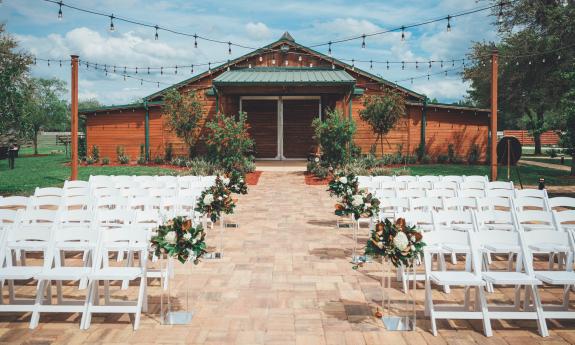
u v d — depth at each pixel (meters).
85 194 9.90
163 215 7.05
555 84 26.05
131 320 5.70
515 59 26.64
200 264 7.89
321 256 8.41
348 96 21.94
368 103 23.22
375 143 24.62
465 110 24.56
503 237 5.82
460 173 20.30
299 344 5.03
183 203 8.71
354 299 6.35
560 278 5.34
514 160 13.84
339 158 19.67
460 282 5.28
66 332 5.38
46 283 6.00
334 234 10.13
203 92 24.67
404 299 6.38
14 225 6.80
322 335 5.25
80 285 6.83
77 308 5.54
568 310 5.77
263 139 24.94
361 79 24.75
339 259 8.22
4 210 7.13
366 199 8.12
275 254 8.53
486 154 24.98
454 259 7.98
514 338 5.24
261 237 9.84
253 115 24.89
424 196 9.53
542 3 24.61
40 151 41.50
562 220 7.50
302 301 6.26
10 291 6.07
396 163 24.03
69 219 7.09
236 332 5.32
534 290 5.46
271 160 24.61
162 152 25.02
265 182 18.28
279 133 24.70
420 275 6.27
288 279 7.15
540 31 25.59
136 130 25.20
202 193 8.32
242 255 8.45
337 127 19.30
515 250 6.12
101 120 25.36
